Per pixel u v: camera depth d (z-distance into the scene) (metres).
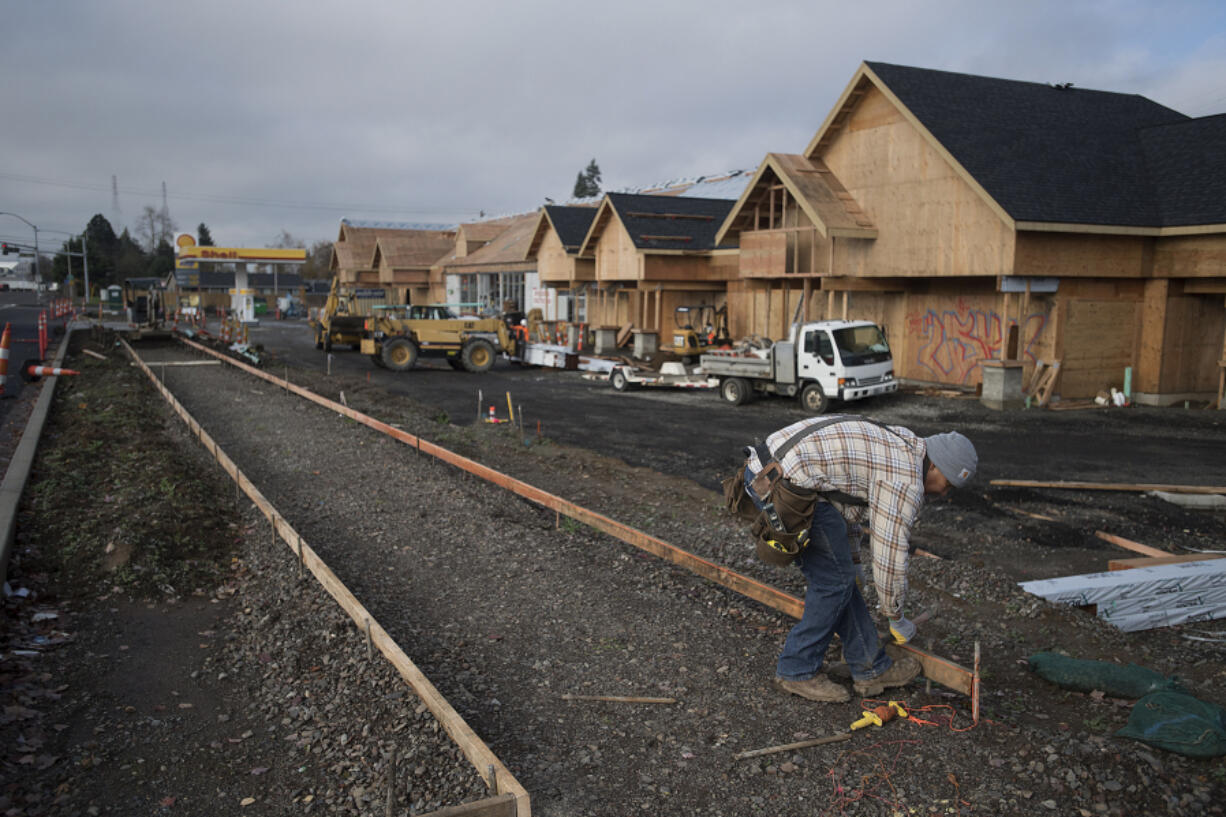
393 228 59.34
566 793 3.55
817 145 20.41
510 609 5.74
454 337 26.19
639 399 19.38
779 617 5.53
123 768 3.86
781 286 23.81
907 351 20.95
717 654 4.94
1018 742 3.83
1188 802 3.30
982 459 11.95
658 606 5.75
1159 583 6.01
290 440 11.96
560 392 20.77
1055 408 16.86
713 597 5.91
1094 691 4.48
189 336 35.94
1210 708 3.88
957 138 17.16
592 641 5.17
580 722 4.17
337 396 17.72
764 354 18.20
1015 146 17.59
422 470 9.98
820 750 3.85
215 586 6.39
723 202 31.38
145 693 4.63
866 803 3.44
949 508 9.23
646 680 4.62
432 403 18.33
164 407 15.35
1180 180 17.28
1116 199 16.83
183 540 7.05
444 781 3.59
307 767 3.87
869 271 19.34
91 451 10.25
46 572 6.34
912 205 18.16
